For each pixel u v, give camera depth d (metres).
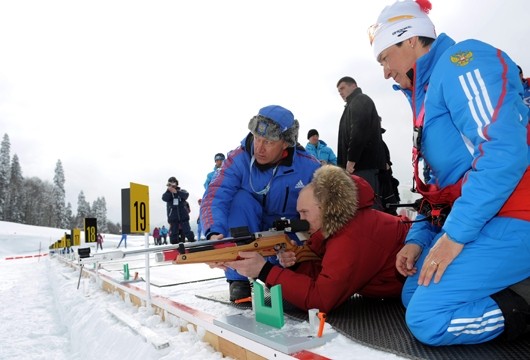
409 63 1.77
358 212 2.00
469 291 1.40
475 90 1.41
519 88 1.43
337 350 1.47
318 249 2.19
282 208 2.82
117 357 2.49
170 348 2.15
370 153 3.92
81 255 4.86
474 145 1.46
